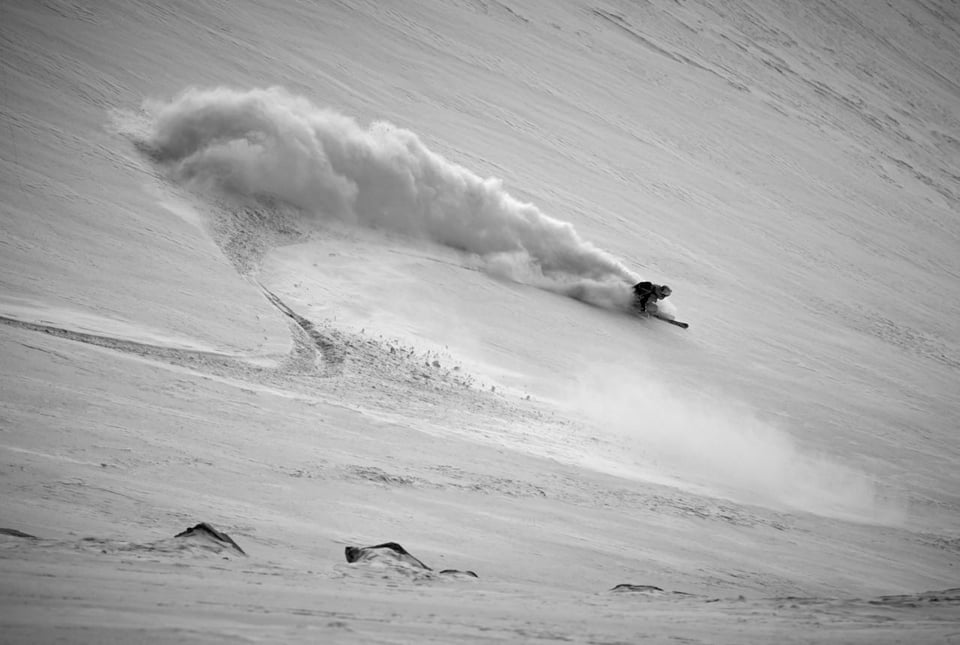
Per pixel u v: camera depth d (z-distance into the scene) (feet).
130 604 54.39
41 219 291.58
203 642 43.98
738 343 471.62
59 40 470.39
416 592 79.10
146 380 199.11
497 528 152.97
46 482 124.98
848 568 187.01
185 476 144.36
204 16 620.90
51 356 195.42
